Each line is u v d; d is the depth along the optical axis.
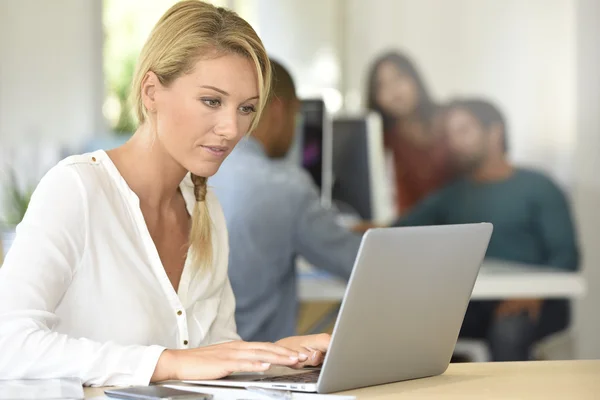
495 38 6.37
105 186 1.93
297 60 7.62
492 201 6.30
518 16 6.21
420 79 6.96
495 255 6.24
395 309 1.67
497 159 6.34
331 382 1.61
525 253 6.10
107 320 1.89
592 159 5.83
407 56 7.06
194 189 2.12
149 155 2.01
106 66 7.72
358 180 5.07
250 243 3.23
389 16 7.18
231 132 1.87
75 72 7.53
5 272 1.77
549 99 6.02
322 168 4.74
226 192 3.27
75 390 1.55
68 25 7.52
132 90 1.98
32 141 7.37
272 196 3.25
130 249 1.93
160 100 1.91
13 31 7.38
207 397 1.52
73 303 1.87
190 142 1.89
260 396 1.57
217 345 1.78
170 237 2.09
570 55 5.92
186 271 2.08
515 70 6.25
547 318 5.82
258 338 3.27
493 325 5.90
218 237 2.24
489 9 6.41
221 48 1.86
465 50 6.59
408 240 1.64
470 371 1.91
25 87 7.41
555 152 5.99
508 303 5.87
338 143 5.07
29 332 1.70
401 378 1.77
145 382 1.68
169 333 1.98
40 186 1.87
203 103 1.87
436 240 1.71
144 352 1.71
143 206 2.02
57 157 7.14
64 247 1.82
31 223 1.81
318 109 4.73
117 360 1.70
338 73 7.62
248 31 1.90
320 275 3.92
